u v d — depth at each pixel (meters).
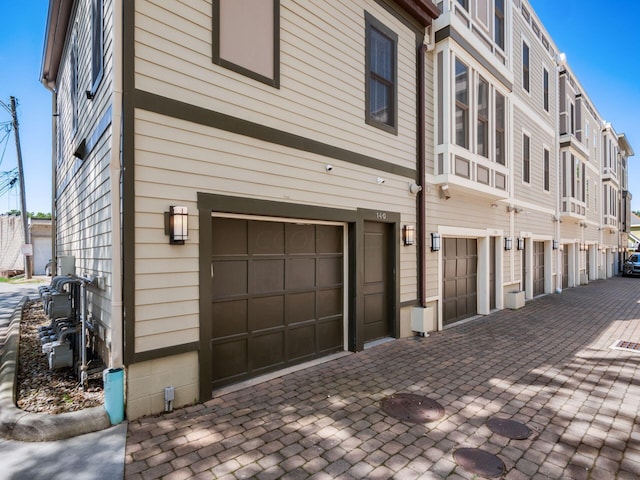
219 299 4.20
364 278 6.12
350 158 5.56
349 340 5.73
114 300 3.32
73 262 5.54
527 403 3.92
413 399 3.98
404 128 6.70
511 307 9.99
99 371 3.82
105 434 3.09
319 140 5.10
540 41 12.82
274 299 4.80
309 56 4.99
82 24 5.69
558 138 14.36
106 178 3.77
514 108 10.68
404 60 6.73
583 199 17.03
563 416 3.62
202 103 3.84
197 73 3.80
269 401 3.87
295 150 4.77
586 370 4.99
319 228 5.41
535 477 2.64
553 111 14.02
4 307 9.38
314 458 2.84
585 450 3.01
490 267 9.71
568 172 14.53
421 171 6.92
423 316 6.70
